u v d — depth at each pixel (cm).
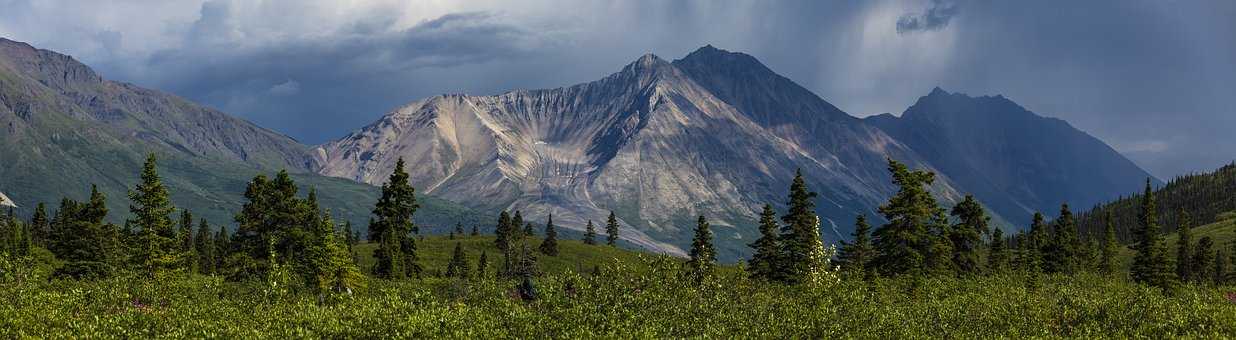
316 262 7169
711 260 5500
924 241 8200
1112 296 5462
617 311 4641
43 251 11888
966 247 9275
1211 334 4581
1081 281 7088
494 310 4906
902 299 5866
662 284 4959
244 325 4481
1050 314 5200
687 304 4781
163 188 8200
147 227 8050
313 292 6850
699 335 4388
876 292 5819
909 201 8156
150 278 6838
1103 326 4903
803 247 8306
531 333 4406
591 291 4831
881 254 8406
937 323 4922
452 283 6450
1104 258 14300
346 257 7419
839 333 4547
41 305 4625
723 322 4656
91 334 4084
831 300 5003
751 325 4619
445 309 4691
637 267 5147
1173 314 4909
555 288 4853
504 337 4369
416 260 10475
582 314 4544
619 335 4247
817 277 5600
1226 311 4966
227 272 8138
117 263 8081
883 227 8300
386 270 9888
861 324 4719
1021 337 4744
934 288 6438
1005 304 5378
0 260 5472
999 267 10000
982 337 4716
